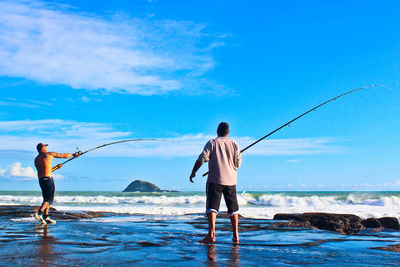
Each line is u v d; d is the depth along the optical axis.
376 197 28.11
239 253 3.73
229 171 4.57
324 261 3.34
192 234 5.63
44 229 5.93
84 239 4.64
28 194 46.56
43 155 6.96
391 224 9.68
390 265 3.16
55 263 2.96
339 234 6.05
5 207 12.12
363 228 8.97
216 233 5.88
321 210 16.69
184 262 3.14
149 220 8.81
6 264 2.89
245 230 6.53
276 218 9.65
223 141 4.61
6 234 5.13
